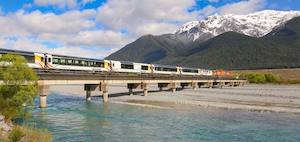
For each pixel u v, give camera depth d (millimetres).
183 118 52562
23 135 31516
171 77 112812
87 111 59938
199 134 40719
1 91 38281
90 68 81562
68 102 76812
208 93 106562
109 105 70375
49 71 62875
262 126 46031
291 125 46844
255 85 188625
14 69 38875
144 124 47094
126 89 126375
